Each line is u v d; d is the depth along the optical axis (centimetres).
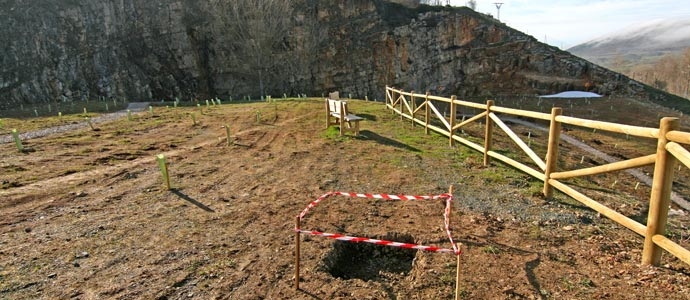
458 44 3991
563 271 347
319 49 3738
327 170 713
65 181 645
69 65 2977
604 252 379
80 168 732
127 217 489
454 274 346
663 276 327
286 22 3591
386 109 1641
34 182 638
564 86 3797
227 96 3569
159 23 3334
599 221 461
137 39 3294
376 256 422
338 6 3791
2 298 314
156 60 3341
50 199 555
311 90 3759
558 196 552
